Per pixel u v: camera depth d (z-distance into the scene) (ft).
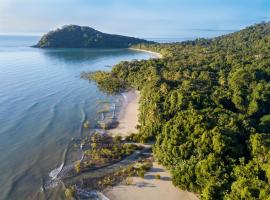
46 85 366.43
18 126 228.02
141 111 245.86
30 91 332.39
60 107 278.87
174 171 149.69
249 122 176.04
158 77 306.35
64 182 157.89
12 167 171.01
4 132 216.33
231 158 140.87
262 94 239.09
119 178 160.76
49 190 151.02
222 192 124.16
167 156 162.20
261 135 148.56
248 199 112.47
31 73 442.91
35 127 227.81
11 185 154.30
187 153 153.17
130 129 228.02
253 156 142.51
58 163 176.86
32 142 202.59
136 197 144.97
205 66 365.61
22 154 185.98
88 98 313.94
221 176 130.31
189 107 208.85
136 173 163.94
